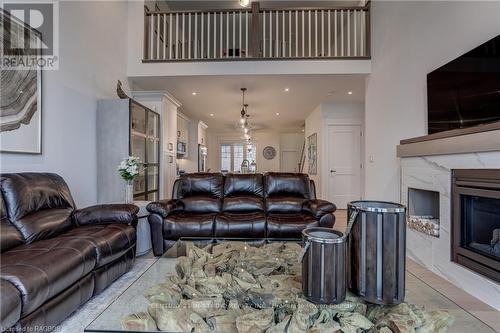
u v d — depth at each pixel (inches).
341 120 269.1
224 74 191.9
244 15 222.2
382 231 44.6
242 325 47.9
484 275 85.4
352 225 47.1
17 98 101.3
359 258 46.3
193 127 329.7
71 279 71.2
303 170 398.3
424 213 127.8
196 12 202.7
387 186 163.3
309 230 51.6
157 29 204.8
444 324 49.6
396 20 153.1
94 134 154.7
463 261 94.0
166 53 225.8
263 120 369.1
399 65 149.9
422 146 115.2
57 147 124.0
